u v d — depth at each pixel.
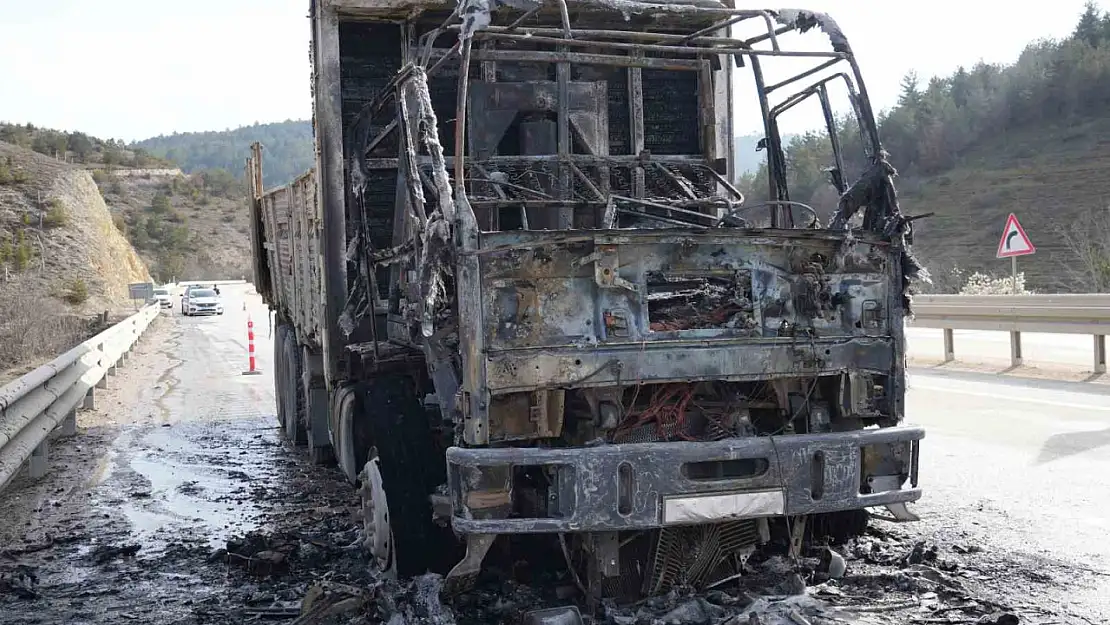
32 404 8.34
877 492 4.82
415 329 5.16
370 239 6.76
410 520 5.08
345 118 6.91
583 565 4.98
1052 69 63.06
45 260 50.22
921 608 4.67
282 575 5.62
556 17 6.61
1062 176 52.09
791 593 4.88
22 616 5.03
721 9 5.99
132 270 63.56
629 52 7.23
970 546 5.64
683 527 4.85
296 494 7.85
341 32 6.92
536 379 4.44
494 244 4.43
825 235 4.82
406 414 5.42
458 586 4.66
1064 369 12.79
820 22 5.58
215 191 136.88
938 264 45.66
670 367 4.59
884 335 4.95
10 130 132.00
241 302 55.75
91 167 130.88
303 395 9.72
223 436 10.95
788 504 4.59
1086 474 7.20
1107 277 26.88
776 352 4.75
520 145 6.81
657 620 4.52
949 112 62.88
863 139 5.46
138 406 13.55
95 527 6.88
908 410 10.27
